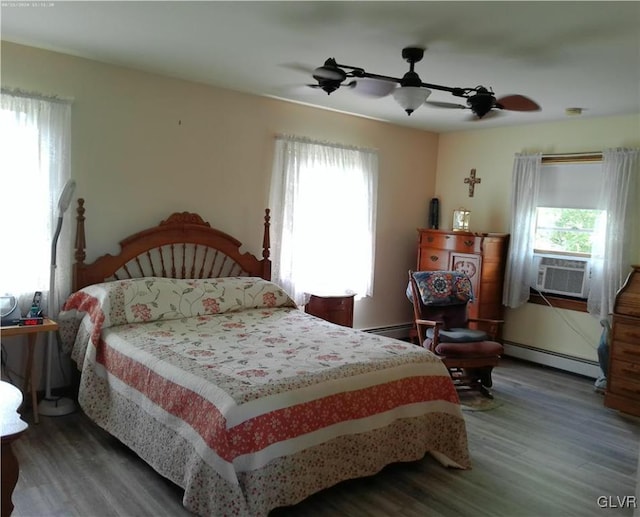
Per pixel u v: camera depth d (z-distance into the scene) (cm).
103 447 305
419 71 356
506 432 362
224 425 222
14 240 346
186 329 344
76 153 373
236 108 448
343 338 338
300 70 375
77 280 374
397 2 248
